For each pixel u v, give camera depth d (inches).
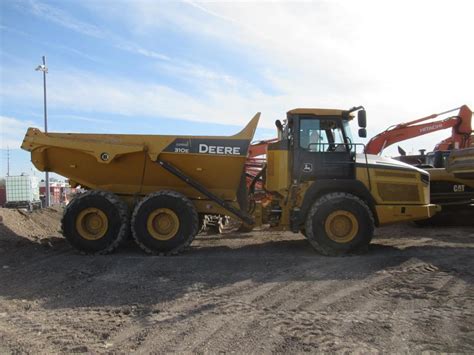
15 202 1378.0
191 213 338.3
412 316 199.2
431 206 354.3
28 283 263.3
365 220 331.0
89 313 211.0
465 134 550.0
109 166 361.4
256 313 206.2
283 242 407.2
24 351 167.3
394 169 348.8
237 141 354.6
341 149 352.5
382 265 293.0
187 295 236.7
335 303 219.5
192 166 357.4
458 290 236.1
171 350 167.0
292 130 357.4
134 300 229.9
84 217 340.2
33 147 351.6
